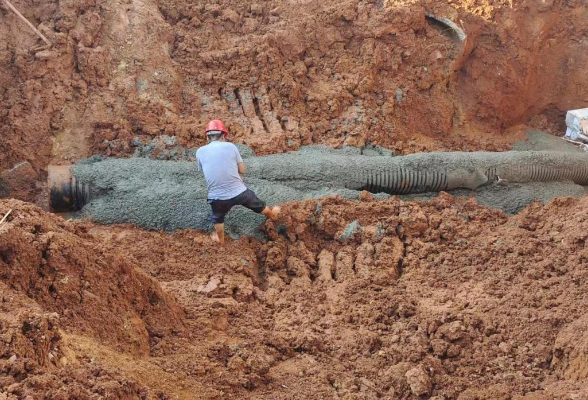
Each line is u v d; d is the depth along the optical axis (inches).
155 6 367.6
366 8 388.5
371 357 210.7
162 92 343.6
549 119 454.0
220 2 382.9
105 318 183.5
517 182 351.3
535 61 436.1
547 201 341.1
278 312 235.1
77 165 305.4
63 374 143.5
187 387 173.9
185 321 210.2
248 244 279.9
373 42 386.6
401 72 395.9
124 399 147.9
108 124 323.3
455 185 338.3
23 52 323.3
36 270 179.0
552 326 223.0
